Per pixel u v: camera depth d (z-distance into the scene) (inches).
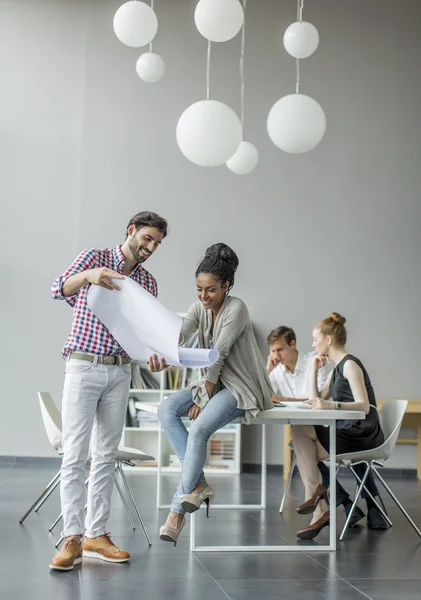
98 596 105.7
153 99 292.5
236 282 288.8
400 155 295.0
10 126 293.9
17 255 288.8
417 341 289.6
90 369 123.1
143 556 131.7
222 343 132.0
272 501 203.0
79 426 123.1
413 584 116.0
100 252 126.4
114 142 291.1
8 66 296.0
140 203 289.7
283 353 198.8
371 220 292.7
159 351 119.3
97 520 129.3
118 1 295.3
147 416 275.6
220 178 291.4
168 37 294.4
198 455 128.8
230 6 133.0
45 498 171.0
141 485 227.0
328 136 294.0
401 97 296.5
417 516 182.2
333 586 114.2
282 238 290.7
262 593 109.6
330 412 138.6
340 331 165.6
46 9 298.4
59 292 120.2
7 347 284.5
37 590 108.0
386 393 287.4
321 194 292.5
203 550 137.1
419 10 299.1
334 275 290.2
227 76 294.2
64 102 295.9
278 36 296.2
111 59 293.1
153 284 131.9
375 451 152.6
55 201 291.6
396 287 291.1
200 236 289.7
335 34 297.3
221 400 131.3
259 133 293.1
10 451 281.4
